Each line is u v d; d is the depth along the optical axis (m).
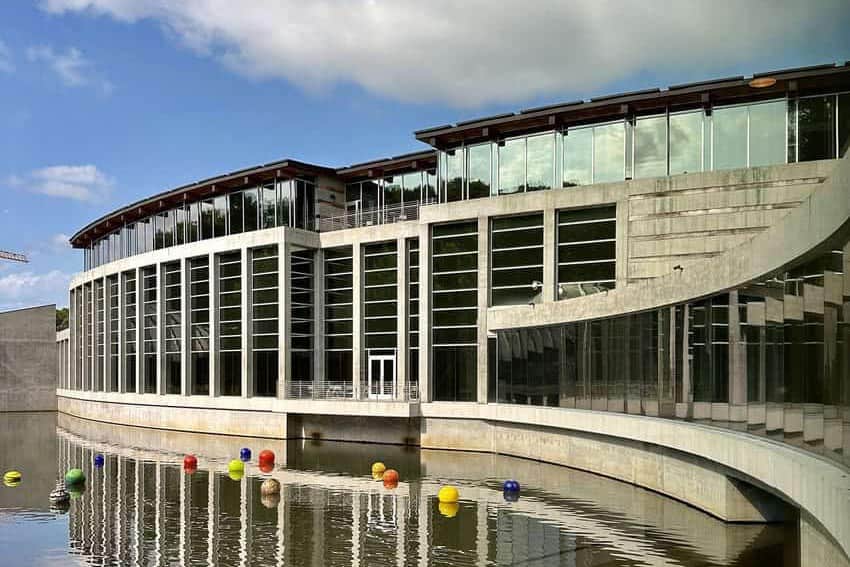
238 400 49.31
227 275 51.25
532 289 38.69
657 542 19.28
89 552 20.77
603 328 28.84
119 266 61.91
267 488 28.00
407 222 45.22
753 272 17.22
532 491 27.22
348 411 43.00
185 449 43.03
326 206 50.19
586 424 29.42
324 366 48.81
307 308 49.28
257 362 48.94
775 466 15.35
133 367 60.81
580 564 17.89
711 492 21.58
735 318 19.05
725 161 34.84
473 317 40.88
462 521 22.94
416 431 42.94
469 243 41.16
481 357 39.78
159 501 27.56
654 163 36.25
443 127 40.72
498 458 36.69
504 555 19.11
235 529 22.78
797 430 15.06
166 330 55.97
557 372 32.69
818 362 13.82
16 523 24.58
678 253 34.25
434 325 42.03
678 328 23.05
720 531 19.98
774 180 32.66
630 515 22.44
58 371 88.38
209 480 31.89
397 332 45.59
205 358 52.53
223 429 50.38
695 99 35.31
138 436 51.06
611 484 27.81
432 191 47.09
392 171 49.03
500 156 40.41
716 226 33.59
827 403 13.34
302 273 49.00
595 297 29.02
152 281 58.16
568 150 38.44
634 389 26.28
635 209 35.44
